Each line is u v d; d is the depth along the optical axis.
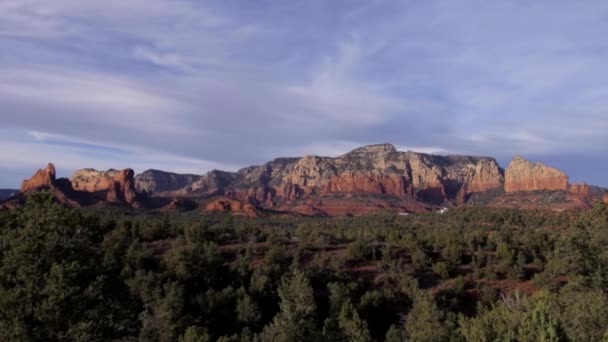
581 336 19.58
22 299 17.41
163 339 34.38
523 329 18.89
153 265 55.12
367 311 48.31
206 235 74.56
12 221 20.70
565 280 55.16
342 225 122.25
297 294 41.84
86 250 20.47
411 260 66.62
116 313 20.03
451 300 51.75
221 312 45.31
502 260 62.53
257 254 68.38
